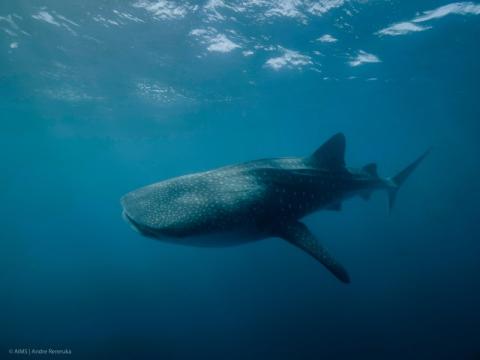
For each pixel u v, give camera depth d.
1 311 21.55
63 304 22.53
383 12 12.62
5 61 15.59
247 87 21.47
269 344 15.69
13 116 27.08
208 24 12.68
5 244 45.62
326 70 19.23
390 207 7.94
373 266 25.38
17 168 72.69
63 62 15.83
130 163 70.25
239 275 26.08
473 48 16.89
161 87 20.34
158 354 15.86
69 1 10.64
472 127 45.16
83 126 31.19
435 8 12.47
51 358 15.86
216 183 3.73
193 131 36.47
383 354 13.98
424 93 26.42
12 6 10.88
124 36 13.20
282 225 3.81
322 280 22.72
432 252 28.11
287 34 13.98
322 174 5.00
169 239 3.04
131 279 27.19
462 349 13.81
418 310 17.41
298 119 34.31
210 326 18.09
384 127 42.94
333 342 15.11
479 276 21.22
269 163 4.47
